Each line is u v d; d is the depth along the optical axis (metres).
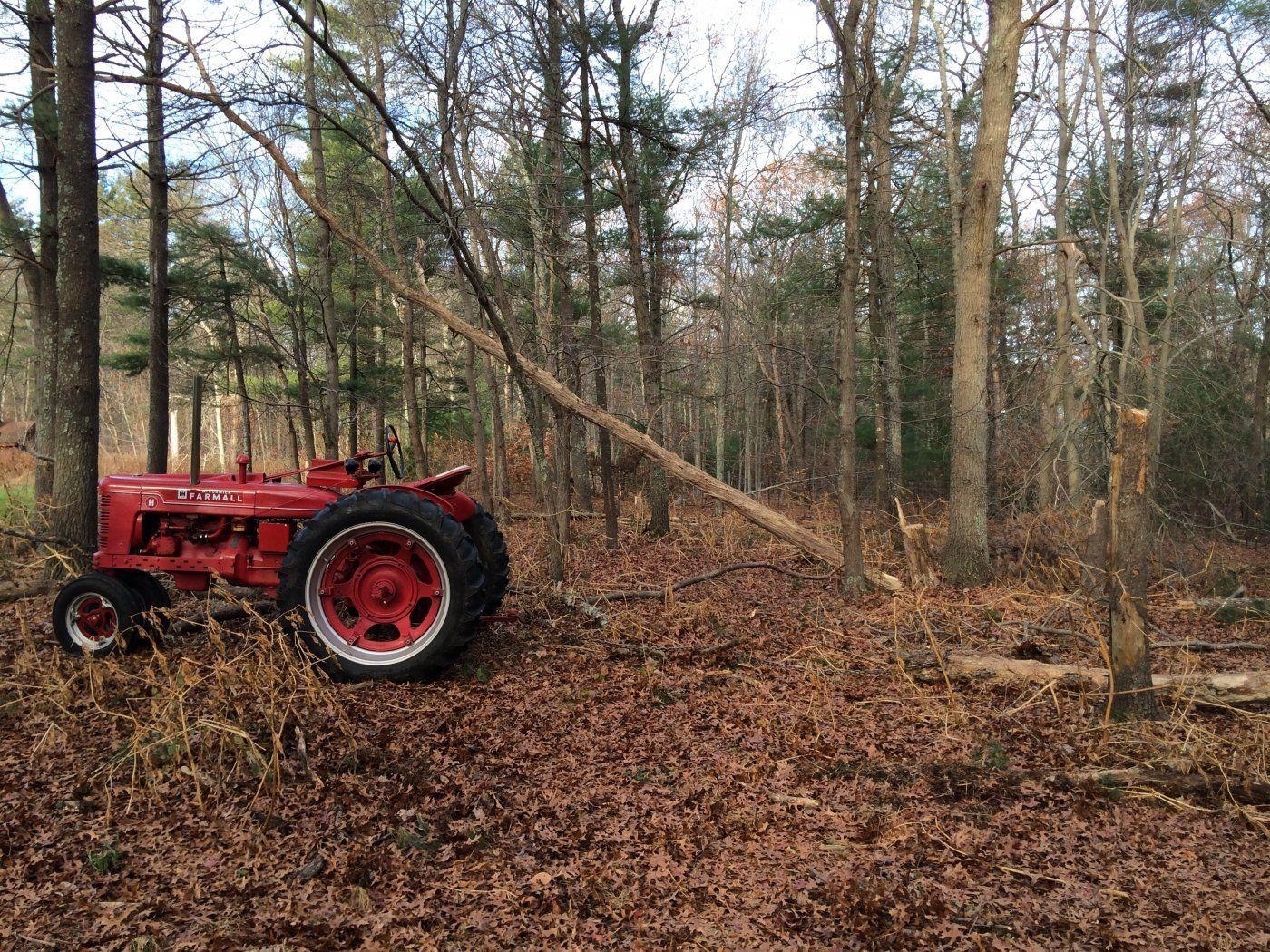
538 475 6.94
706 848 2.94
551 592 6.55
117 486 5.11
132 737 3.52
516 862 2.83
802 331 17.78
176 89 5.22
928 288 16.56
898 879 2.76
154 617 4.93
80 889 2.67
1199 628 6.54
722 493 7.26
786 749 3.81
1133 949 2.40
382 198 11.48
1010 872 2.81
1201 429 11.73
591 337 9.71
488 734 3.91
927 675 4.82
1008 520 10.67
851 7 6.51
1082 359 9.75
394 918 2.53
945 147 14.87
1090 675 4.56
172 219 12.53
